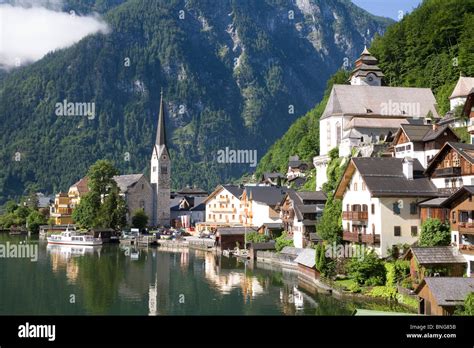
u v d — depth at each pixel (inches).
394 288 2625.5
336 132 5246.1
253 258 4539.9
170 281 3437.5
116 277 3602.4
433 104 5398.6
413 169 3105.3
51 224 7642.7
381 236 2925.7
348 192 3309.5
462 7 6604.3
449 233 2642.7
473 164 2696.9
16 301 2837.1
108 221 6609.3
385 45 7135.8
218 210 6884.8
